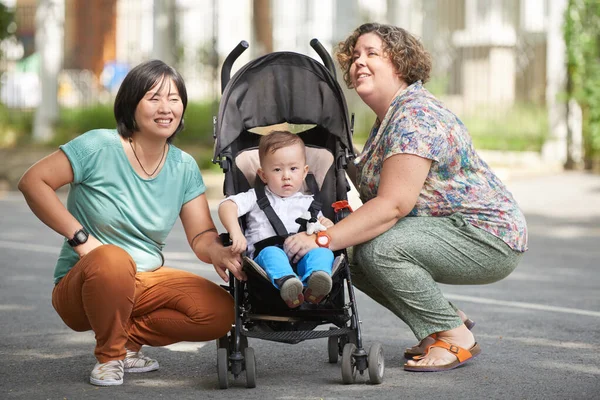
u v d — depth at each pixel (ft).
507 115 95.61
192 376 26.99
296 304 24.57
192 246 27.30
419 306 27.37
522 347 30.60
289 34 126.52
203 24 127.95
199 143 98.07
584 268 46.39
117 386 25.66
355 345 26.81
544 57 104.12
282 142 27.30
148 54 126.31
